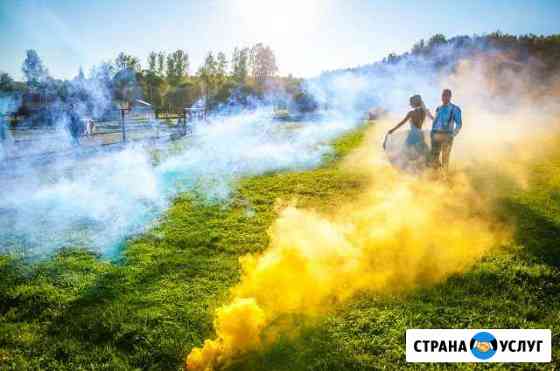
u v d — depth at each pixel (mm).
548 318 3600
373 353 3316
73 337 3627
